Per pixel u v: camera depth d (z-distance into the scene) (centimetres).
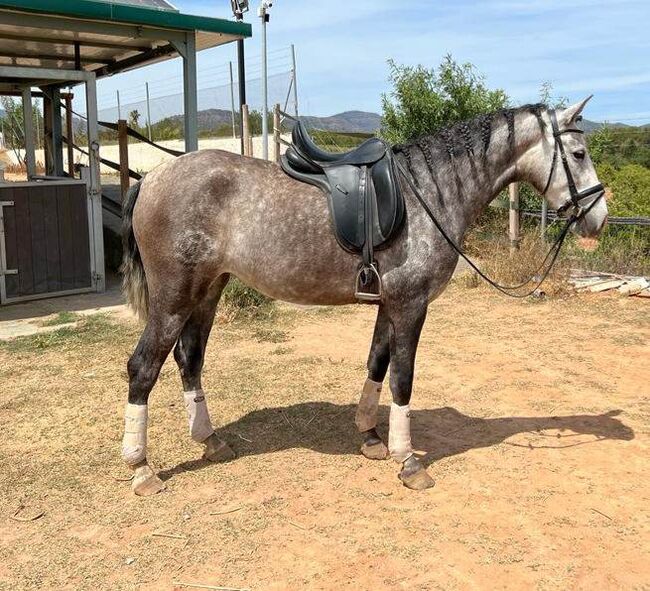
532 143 390
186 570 306
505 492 377
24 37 923
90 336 686
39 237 845
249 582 297
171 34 888
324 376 578
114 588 295
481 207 397
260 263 373
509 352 652
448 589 291
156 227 369
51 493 379
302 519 348
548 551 319
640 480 391
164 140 1819
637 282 854
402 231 366
